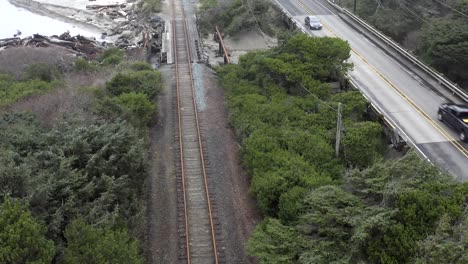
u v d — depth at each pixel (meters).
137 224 21.92
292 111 32.19
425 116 32.25
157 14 66.50
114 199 20.92
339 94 32.91
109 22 75.19
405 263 15.45
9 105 29.41
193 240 23.31
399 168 19.72
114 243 16.86
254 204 26.03
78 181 19.92
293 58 37.69
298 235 19.78
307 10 59.50
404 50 42.44
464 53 40.94
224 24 60.47
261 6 58.75
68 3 87.38
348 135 28.17
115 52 52.22
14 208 15.08
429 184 17.92
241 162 29.67
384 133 30.66
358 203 19.11
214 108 36.78
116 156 22.69
